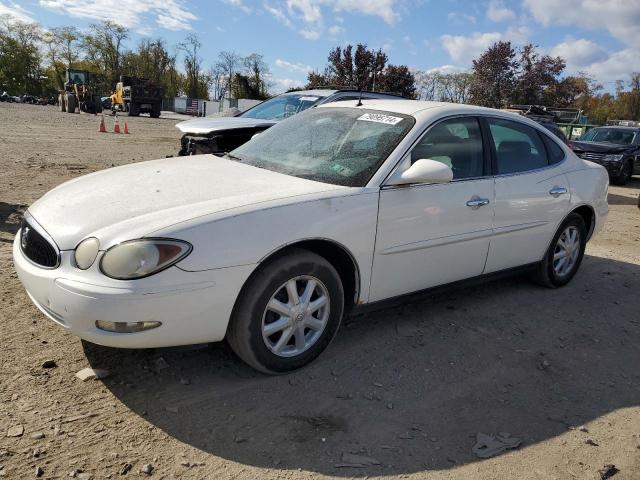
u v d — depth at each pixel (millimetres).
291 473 2502
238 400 3014
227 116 9094
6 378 3016
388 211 3510
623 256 6781
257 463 2549
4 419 2682
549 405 3230
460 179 4008
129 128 24703
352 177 3533
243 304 3006
